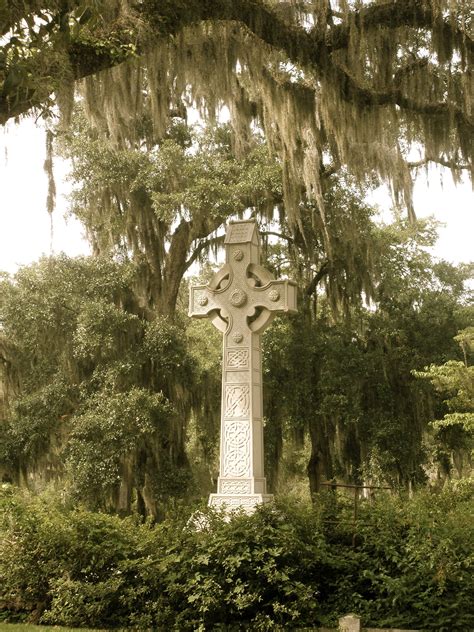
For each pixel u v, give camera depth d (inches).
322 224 1042.7
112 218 1017.5
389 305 1171.9
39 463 1072.2
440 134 641.0
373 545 374.3
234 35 551.5
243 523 363.6
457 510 391.2
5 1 279.7
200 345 1213.1
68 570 373.1
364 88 588.1
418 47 624.1
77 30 300.2
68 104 403.5
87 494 913.5
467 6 549.0
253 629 335.0
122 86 520.4
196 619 344.8
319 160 861.8
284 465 1382.9
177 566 354.9
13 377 1068.5
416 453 1089.4
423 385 1111.6
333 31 536.7
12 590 386.6
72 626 358.9
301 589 341.7
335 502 426.6
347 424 1102.4
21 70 283.9
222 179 999.6
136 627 349.4
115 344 960.3
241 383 463.2
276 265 1154.0
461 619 331.0
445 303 1186.0
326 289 1149.7
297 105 627.5
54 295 973.2
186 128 1091.9
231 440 456.1
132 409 912.9
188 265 1064.2
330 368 1066.7
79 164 983.0
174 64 531.5
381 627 335.6
